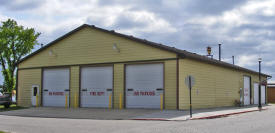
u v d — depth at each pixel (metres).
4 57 41.75
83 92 27.98
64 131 13.23
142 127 14.20
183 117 18.67
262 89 43.22
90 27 27.86
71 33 28.89
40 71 30.84
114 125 15.29
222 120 17.36
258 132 12.10
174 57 23.38
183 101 23.50
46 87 30.42
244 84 36.88
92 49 27.67
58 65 29.59
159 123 16.03
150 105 24.42
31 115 22.64
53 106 29.66
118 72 26.03
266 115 21.41
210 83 27.88
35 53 31.12
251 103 38.69
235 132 12.12
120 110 23.64
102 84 26.98
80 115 21.50
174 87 23.25
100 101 27.00
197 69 25.62
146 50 24.75
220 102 29.94
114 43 26.23
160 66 24.11
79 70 28.25
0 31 41.25
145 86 24.73
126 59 25.70
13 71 42.12
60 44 29.70
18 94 32.28
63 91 29.23
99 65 27.27
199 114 20.27
